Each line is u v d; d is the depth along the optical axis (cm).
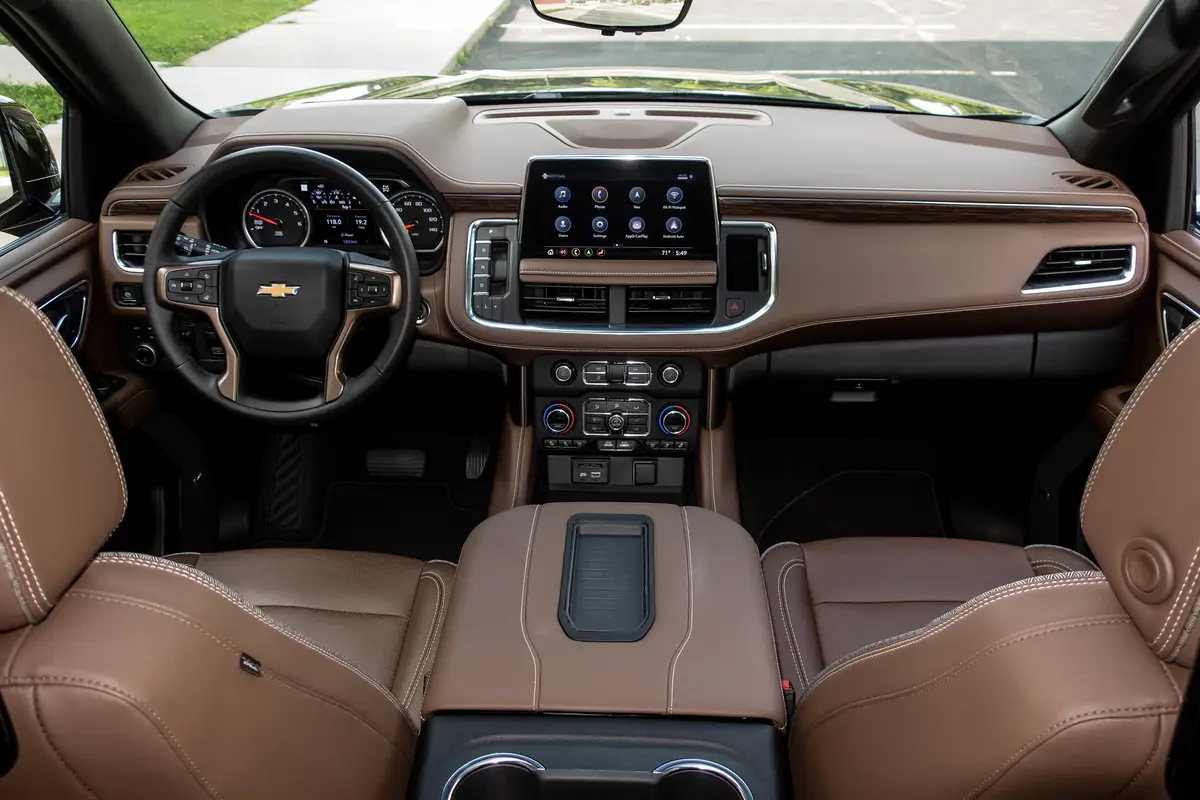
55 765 73
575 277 213
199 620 83
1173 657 71
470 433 270
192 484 240
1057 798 76
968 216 212
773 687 114
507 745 106
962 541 187
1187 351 74
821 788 107
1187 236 210
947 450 269
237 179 212
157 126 227
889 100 251
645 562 136
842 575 177
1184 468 71
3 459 73
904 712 93
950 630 90
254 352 179
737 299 218
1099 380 231
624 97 255
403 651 158
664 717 110
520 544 140
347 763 102
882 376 232
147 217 215
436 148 219
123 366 227
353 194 176
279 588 172
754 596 130
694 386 229
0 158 201
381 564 179
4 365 77
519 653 119
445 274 220
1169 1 183
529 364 228
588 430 236
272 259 174
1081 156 222
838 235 215
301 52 299
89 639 75
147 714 73
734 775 103
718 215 209
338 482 274
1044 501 243
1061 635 78
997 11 557
